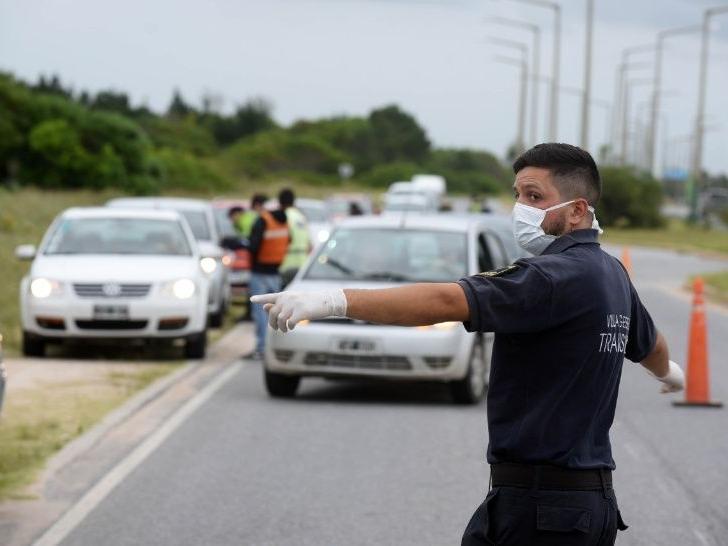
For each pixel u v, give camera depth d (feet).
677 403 74.33
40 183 308.40
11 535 43.45
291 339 72.49
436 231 79.56
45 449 58.08
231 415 68.69
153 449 58.90
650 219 437.99
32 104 311.68
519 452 22.41
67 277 88.84
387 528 45.01
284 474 53.78
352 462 56.49
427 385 83.41
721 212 462.19
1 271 137.08
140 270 90.02
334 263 77.56
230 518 46.21
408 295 21.24
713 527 45.88
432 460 57.11
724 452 59.82
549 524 22.31
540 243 23.38
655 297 165.37
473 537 23.22
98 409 69.31
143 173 327.88
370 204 238.48
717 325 127.85
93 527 44.70
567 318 22.00
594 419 22.56
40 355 91.20
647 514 47.75
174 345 102.89
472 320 21.52
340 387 81.66
